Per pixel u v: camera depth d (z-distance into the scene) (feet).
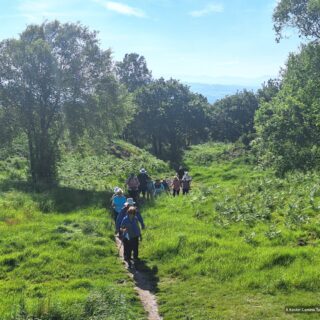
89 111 94.99
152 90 234.17
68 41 96.48
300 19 104.42
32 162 97.19
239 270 36.42
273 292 31.96
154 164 150.00
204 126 245.04
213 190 74.54
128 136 240.53
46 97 94.79
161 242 45.06
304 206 54.60
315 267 35.22
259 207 57.57
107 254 43.50
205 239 44.80
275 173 106.93
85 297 30.40
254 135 200.64
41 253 42.09
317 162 96.99
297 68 108.99
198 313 28.94
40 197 73.61
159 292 33.58
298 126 99.76
